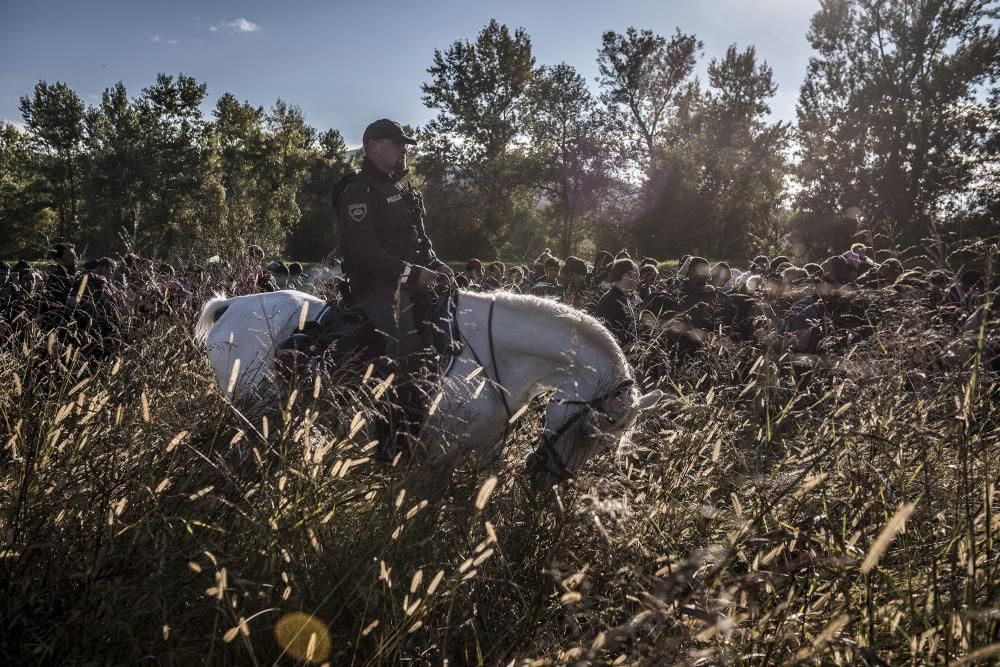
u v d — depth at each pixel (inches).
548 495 124.5
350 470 124.5
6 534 94.8
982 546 91.0
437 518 119.8
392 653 95.2
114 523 97.5
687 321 224.8
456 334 148.6
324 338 147.0
